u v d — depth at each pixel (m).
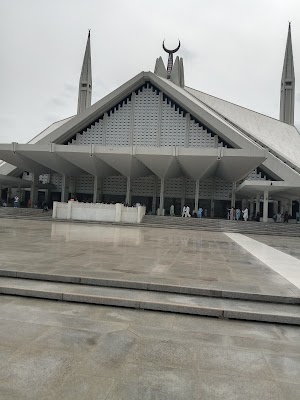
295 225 21.98
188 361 3.28
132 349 3.48
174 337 3.85
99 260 7.68
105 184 37.50
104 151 28.36
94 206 23.53
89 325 4.08
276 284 5.98
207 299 5.23
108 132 34.66
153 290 5.54
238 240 15.46
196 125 33.53
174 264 7.72
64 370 2.98
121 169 31.03
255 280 6.27
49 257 7.75
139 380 2.88
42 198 42.56
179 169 32.41
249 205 40.62
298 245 14.17
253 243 14.23
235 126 37.00
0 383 2.74
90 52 47.47
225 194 35.84
